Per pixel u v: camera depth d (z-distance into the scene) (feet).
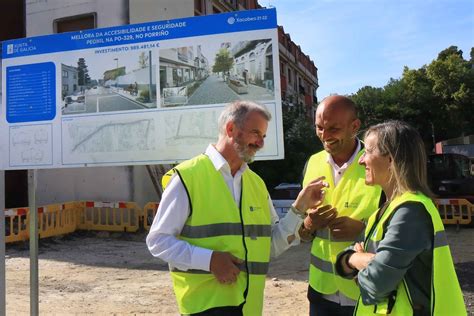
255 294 8.05
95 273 26.37
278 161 59.57
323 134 9.27
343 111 9.11
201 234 7.82
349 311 8.86
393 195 7.01
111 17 43.62
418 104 111.14
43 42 12.21
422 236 6.34
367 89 118.62
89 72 11.85
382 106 111.65
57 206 38.06
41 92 12.24
